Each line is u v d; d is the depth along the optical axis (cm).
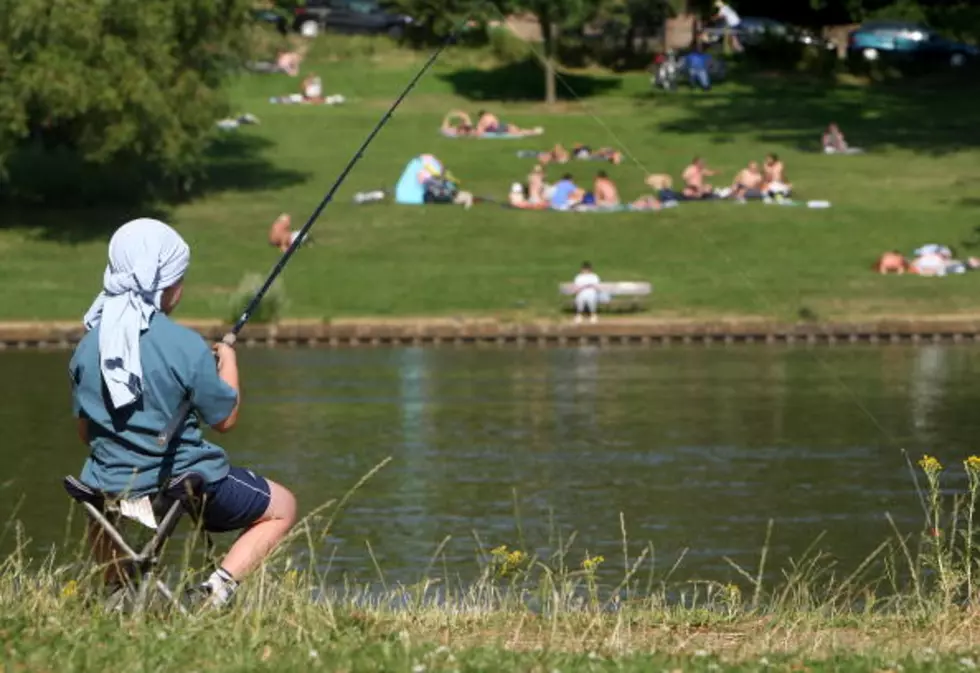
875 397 6631
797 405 6475
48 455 5303
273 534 1509
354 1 16775
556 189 10594
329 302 8575
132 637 1350
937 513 1902
